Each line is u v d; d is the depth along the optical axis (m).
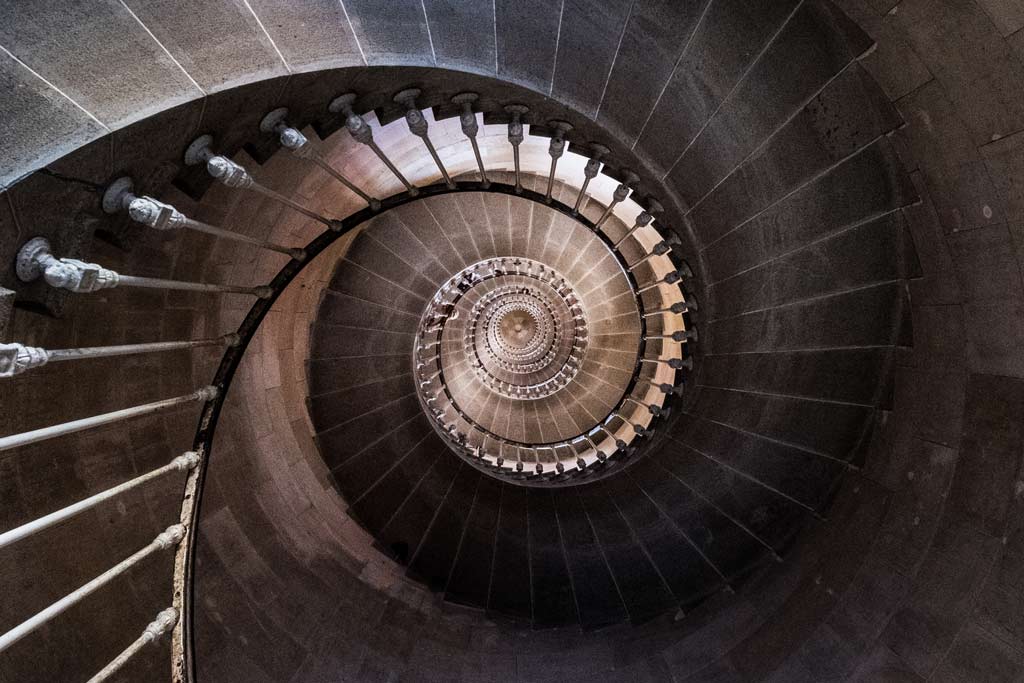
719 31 4.48
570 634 7.92
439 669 7.45
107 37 3.21
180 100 3.40
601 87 5.01
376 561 8.37
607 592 8.14
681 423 7.61
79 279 2.99
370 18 4.34
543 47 4.81
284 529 7.20
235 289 4.80
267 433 7.36
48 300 3.30
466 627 8.12
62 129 2.97
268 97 4.05
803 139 4.74
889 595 5.27
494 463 10.38
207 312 5.36
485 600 8.55
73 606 4.36
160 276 4.67
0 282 2.89
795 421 6.34
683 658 6.92
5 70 2.87
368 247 9.63
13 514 3.90
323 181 6.21
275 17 3.93
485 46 4.73
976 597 4.47
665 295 9.68
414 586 8.42
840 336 5.58
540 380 12.91
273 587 6.69
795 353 5.93
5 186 2.77
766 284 5.73
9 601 3.92
